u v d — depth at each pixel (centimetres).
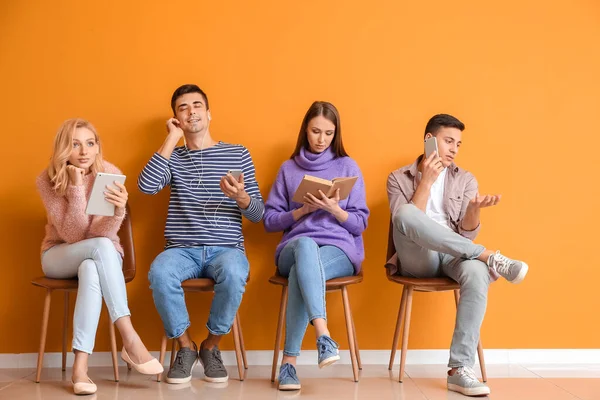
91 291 237
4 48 289
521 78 298
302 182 251
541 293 296
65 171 246
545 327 295
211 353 254
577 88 296
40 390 237
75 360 233
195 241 265
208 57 294
